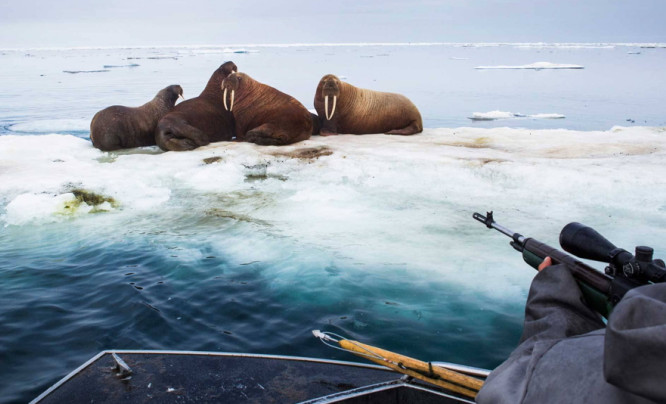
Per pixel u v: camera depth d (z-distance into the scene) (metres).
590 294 1.63
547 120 16.33
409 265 5.03
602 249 1.62
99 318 4.05
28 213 6.52
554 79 32.44
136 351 2.82
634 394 1.01
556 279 1.67
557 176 7.59
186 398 2.40
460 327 3.86
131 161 8.98
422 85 28.20
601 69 41.56
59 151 9.90
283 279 4.72
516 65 48.81
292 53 85.25
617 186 7.20
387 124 11.53
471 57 68.12
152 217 6.58
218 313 4.10
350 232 5.96
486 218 2.23
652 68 41.97
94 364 2.70
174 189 7.75
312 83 27.80
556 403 1.23
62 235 5.95
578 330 1.52
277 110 10.36
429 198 7.18
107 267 5.04
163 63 54.06
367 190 7.57
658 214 6.30
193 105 10.58
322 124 11.66
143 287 4.57
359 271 4.89
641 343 0.95
